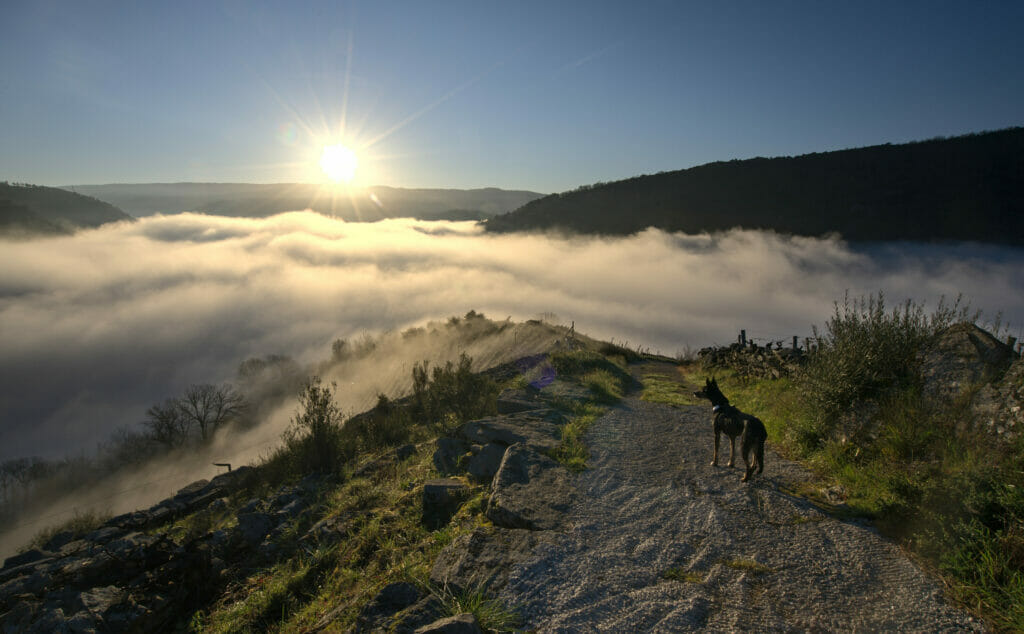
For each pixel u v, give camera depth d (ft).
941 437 19.21
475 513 19.40
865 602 13.12
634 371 77.30
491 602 12.81
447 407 48.70
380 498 24.75
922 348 23.82
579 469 22.33
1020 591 12.38
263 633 16.72
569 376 49.49
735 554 15.55
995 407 17.99
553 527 17.03
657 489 20.47
